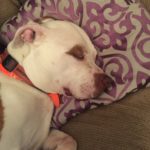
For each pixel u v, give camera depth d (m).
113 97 0.50
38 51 0.46
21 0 0.57
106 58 0.52
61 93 0.49
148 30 0.52
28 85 0.48
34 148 0.50
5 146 0.44
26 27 0.46
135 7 0.53
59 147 0.49
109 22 0.53
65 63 0.46
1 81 0.46
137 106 0.49
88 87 0.47
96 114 0.50
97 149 0.47
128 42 0.52
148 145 0.45
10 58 0.47
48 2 0.54
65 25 0.48
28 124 0.47
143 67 0.51
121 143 0.46
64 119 0.51
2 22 0.56
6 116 0.44
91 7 0.53
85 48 0.48
